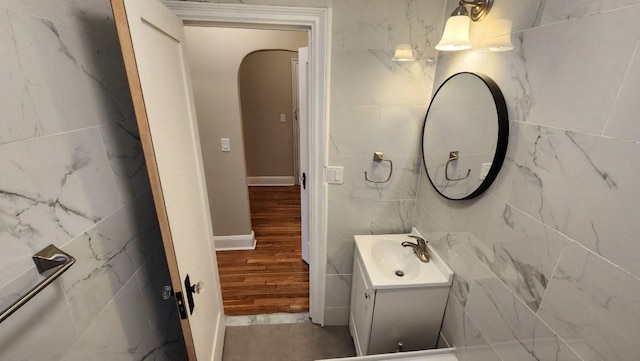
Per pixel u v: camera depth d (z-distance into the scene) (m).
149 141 0.85
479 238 1.16
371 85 1.48
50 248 0.68
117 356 0.96
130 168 1.06
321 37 1.38
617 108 0.63
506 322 1.01
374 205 1.73
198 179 1.42
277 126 4.38
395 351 1.54
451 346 1.40
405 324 1.48
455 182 1.29
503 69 1.00
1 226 0.58
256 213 3.70
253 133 4.41
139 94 0.80
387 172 1.66
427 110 1.53
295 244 3.00
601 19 0.65
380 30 1.38
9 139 0.60
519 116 0.93
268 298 2.26
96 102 0.88
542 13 0.82
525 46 0.89
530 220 0.89
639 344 0.61
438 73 1.45
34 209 0.65
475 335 1.20
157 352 1.25
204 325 1.38
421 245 1.58
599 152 0.67
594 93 0.68
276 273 2.55
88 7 0.86
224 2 1.28
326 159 1.59
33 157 0.66
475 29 1.13
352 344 1.88
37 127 0.67
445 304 1.45
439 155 1.42
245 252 2.85
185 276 1.09
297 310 2.15
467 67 1.20
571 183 0.75
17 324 0.60
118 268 0.97
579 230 0.73
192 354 1.16
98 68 0.90
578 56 0.72
